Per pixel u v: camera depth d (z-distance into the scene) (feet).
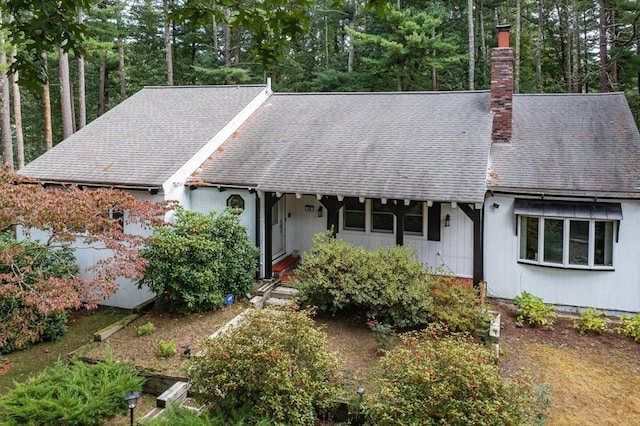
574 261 36.22
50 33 17.17
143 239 33.06
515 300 36.81
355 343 30.58
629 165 36.68
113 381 22.16
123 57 101.40
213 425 18.79
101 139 49.55
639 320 32.71
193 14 18.34
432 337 27.71
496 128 42.93
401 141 42.96
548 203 36.50
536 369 28.07
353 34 85.10
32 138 105.81
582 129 42.34
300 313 22.63
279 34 18.83
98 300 27.76
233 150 46.09
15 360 31.01
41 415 19.38
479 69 96.02
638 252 34.78
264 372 19.84
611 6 73.26
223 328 28.66
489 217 38.22
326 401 20.95
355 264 33.68
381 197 36.19
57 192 29.37
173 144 45.78
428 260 40.11
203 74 88.74
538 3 94.22
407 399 18.40
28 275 29.96
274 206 43.62
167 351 28.45
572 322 34.76
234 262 37.32
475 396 17.66
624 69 76.43
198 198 42.91
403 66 83.61
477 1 97.09
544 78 103.14
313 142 45.06
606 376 27.35
